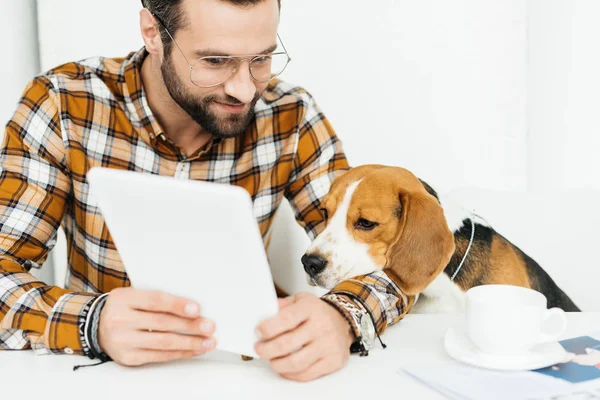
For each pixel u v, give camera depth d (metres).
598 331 1.09
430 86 2.31
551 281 1.72
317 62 2.25
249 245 0.85
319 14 2.22
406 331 1.15
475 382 0.90
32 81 1.46
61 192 1.42
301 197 1.66
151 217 0.88
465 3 2.27
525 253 1.74
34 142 1.39
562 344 1.03
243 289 0.91
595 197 1.76
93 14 2.14
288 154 1.60
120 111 1.47
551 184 2.47
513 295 1.03
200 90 1.28
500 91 2.34
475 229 1.70
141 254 0.94
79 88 1.46
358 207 1.52
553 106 2.45
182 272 0.93
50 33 2.14
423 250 1.45
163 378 0.96
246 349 0.96
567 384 0.89
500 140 2.38
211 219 0.83
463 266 1.65
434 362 1.00
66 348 1.04
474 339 0.98
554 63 2.41
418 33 2.27
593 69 2.42
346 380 0.94
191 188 0.81
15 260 1.28
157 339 0.97
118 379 0.95
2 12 2.10
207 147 1.53
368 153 2.33
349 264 1.50
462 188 1.87
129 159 1.49
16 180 1.37
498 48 2.31
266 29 1.21
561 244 1.76
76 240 1.56
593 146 2.48
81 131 1.44
